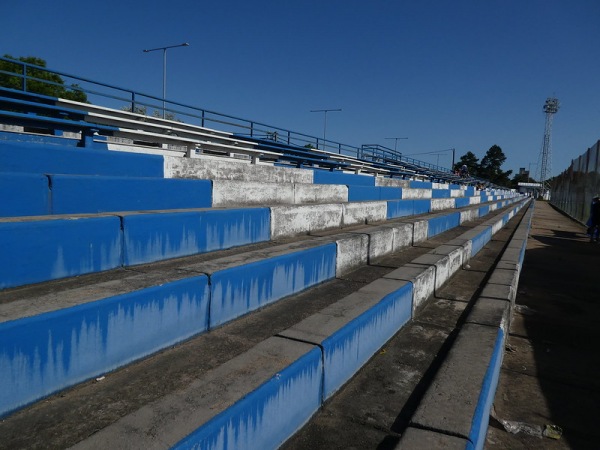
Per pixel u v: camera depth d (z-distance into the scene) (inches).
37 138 266.1
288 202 293.4
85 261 128.1
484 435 103.5
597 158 889.5
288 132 547.5
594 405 138.1
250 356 95.7
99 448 62.3
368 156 791.1
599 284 331.3
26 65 284.0
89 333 91.3
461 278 249.4
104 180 162.1
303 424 96.2
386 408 105.7
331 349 106.7
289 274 162.4
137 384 91.9
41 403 82.4
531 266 412.2
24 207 135.3
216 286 126.9
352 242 213.3
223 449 71.4
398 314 156.5
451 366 114.0
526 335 205.8
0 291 107.0
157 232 153.1
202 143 322.0
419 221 312.7
